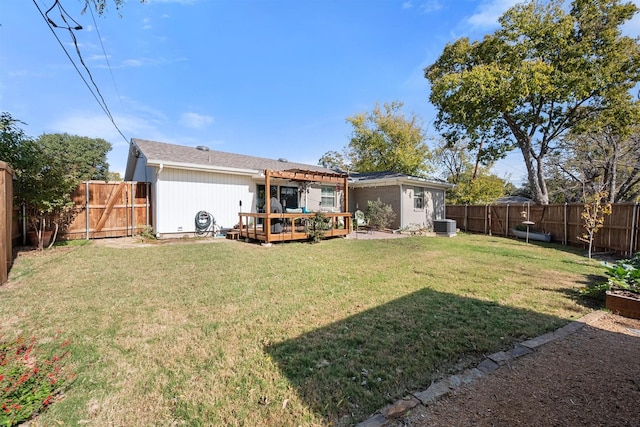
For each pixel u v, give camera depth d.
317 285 4.59
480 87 12.01
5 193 4.63
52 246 7.37
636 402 1.89
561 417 1.75
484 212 14.60
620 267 4.21
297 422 1.75
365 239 10.38
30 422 1.72
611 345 2.71
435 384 2.08
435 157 25.61
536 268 5.95
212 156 11.61
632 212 7.69
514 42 12.50
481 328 3.04
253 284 4.57
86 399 1.92
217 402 1.92
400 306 3.67
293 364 2.36
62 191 6.93
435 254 7.49
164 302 3.74
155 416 1.80
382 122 23.95
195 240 9.38
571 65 11.99
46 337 2.76
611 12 11.62
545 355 2.52
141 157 11.50
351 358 2.45
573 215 9.94
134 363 2.36
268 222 8.66
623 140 12.90
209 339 2.78
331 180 10.74
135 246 7.84
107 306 3.56
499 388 2.04
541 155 14.04
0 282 4.26
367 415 1.79
